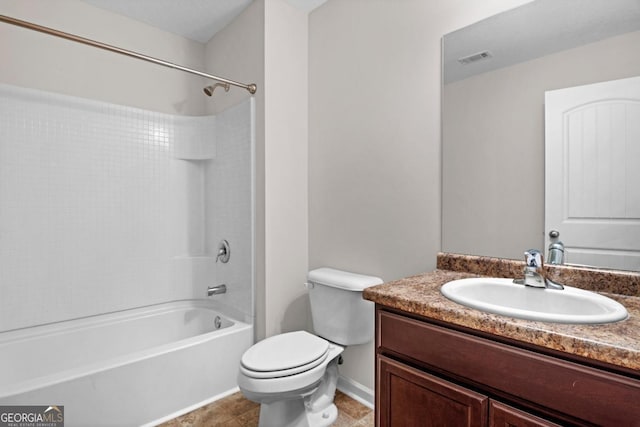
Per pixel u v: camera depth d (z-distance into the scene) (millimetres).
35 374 1913
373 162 1840
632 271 1069
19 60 1972
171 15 2328
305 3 2148
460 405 910
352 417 1746
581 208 1167
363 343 1715
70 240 2094
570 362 742
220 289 2361
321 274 1866
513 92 1327
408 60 1672
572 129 1188
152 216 2432
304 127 2242
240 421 1713
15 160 1915
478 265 1408
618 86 1096
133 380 1631
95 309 2182
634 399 662
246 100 2168
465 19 1464
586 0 1160
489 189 1392
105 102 2236
